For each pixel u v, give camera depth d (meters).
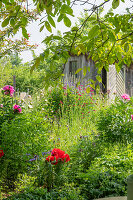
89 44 1.74
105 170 2.94
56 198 2.42
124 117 4.65
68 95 7.48
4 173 2.85
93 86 1.95
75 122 5.95
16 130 3.08
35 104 5.66
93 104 7.60
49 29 1.67
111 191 2.56
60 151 2.93
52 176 2.78
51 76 1.78
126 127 4.51
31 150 3.19
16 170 3.06
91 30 1.56
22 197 2.35
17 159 3.05
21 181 2.74
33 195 2.39
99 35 1.82
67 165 3.04
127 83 12.79
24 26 1.80
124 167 2.99
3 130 3.02
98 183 2.73
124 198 1.30
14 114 3.51
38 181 2.86
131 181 0.87
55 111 6.74
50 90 7.34
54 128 4.92
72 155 3.63
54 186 2.68
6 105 3.56
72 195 2.43
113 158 3.26
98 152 3.74
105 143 4.09
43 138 3.31
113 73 10.60
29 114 3.61
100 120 4.75
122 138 4.47
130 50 2.09
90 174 2.83
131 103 5.05
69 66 10.23
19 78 15.20
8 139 3.05
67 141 4.57
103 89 10.12
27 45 4.82
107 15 1.74
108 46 2.18
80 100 7.46
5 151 3.01
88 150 3.68
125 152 3.54
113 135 4.50
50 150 3.32
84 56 9.73
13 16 1.78
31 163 3.11
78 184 2.82
